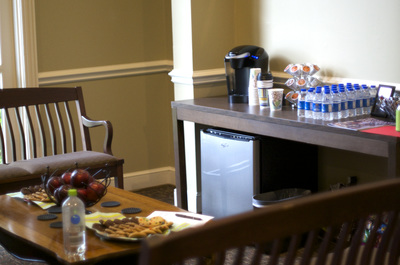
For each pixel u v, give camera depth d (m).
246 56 3.43
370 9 3.09
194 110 3.53
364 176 3.30
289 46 3.59
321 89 2.95
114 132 4.42
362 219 1.23
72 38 4.16
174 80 3.98
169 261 0.94
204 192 3.61
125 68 4.38
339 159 3.44
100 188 2.44
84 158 3.36
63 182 2.52
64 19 4.11
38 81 4.04
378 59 3.08
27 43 3.94
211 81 3.87
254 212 1.04
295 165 3.43
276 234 1.06
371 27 3.09
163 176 4.69
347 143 2.63
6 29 3.94
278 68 3.69
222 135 3.46
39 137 4.11
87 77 4.24
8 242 2.38
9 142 4.05
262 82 3.28
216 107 3.38
